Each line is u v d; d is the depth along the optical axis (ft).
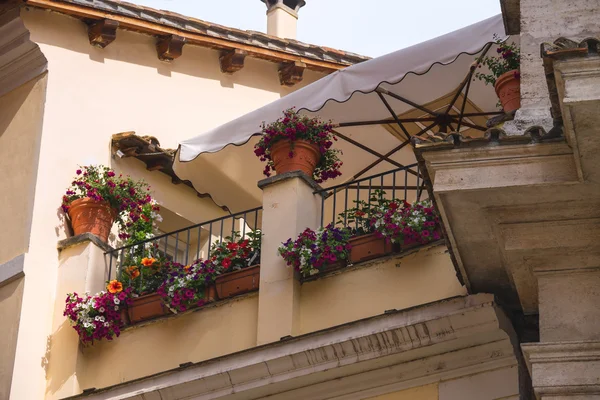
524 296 30.30
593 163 26.91
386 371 32.89
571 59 25.90
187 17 47.60
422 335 32.01
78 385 38.91
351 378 33.27
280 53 49.78
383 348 32.53
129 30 46.65
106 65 45.91
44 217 41.52
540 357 28.02
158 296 38.29
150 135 46.34
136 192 42.42
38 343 39.75
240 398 34.63
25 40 44.16
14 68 44.73
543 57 26.23
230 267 37.52
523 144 27.91
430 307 32.17
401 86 41.14
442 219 29.09
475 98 42.19
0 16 44.34
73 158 43.34
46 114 43.29
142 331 38.40
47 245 41.16
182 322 37.65
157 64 47.67
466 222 29.07
